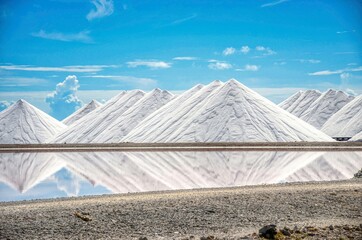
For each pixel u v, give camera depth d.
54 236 13.44
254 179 34.28
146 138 111.94
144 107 140.88
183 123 114.12
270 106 118.94
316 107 193.62
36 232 13.91
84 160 51.34
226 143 84.94
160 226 14.59
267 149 67.75
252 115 112.75
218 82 131.75
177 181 33.12
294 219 15.30
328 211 16.59
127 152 64.06
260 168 41.81
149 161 49.19
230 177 35.53
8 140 131.88
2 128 136.88
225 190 22.94
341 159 50.81
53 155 60.22
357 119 160.50
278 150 66.25
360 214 16.05
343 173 37.59
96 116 145.00
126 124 133.75
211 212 16.56
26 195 27.03
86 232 13.88
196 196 20.25
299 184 24.86
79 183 32.41
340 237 12.11
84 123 141.50
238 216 15.88
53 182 33.16
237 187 24.58
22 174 38.88
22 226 14.63
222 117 112.25
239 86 123.88
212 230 13.95
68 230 14.12
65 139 133.12
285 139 105.06
